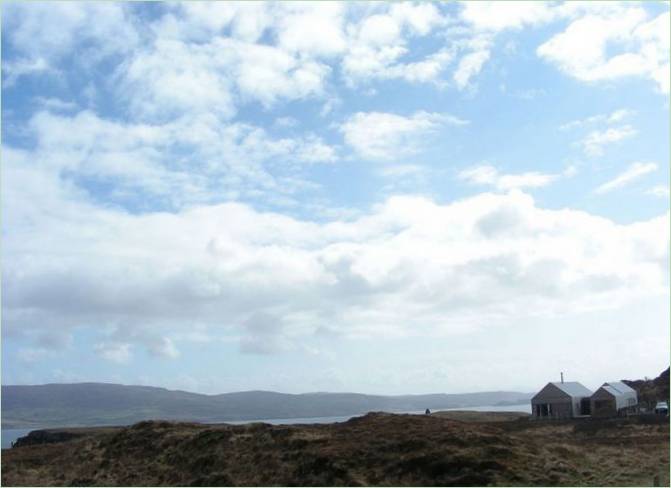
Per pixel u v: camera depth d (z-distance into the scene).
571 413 81.62
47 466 55.50
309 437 47.47
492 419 89.19
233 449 48.53
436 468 39.03
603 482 36.47
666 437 53.41
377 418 55.06
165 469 49.03
